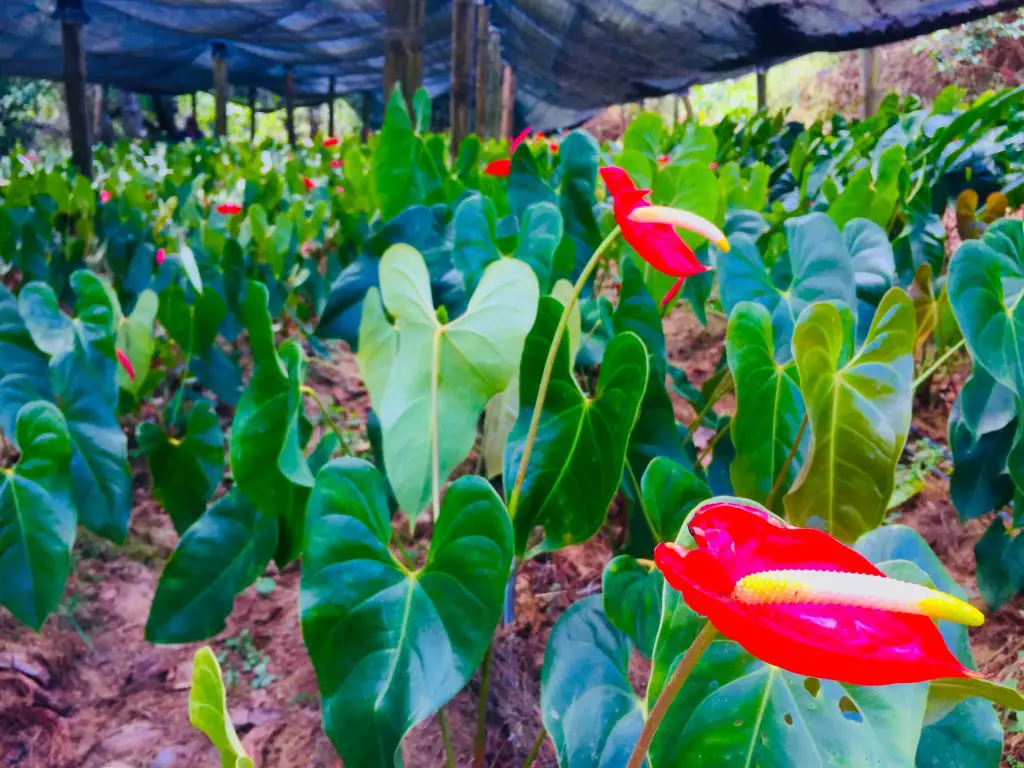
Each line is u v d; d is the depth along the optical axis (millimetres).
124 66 11617
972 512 1967
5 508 1610
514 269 1161
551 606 2197
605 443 1187
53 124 19250
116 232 3641
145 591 2453
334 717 967
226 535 1546
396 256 1160
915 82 12891
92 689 2092
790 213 3201
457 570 991
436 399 1179
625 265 1756
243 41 10312
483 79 7934
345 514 1016
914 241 2709
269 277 3443
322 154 5848
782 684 858
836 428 1242
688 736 865
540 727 1850
